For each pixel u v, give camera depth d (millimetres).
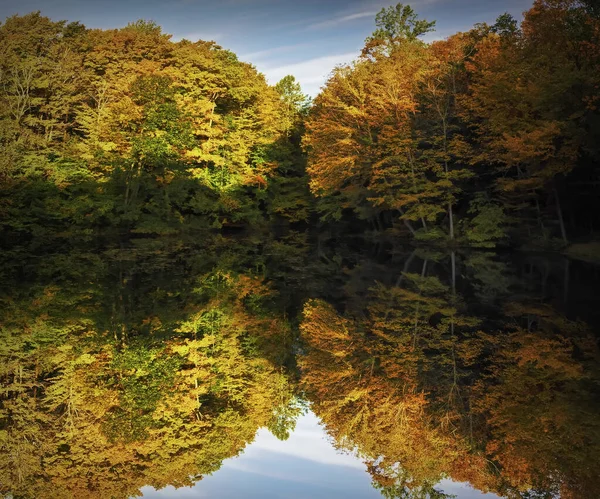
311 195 52188
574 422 8680
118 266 27922
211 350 13773
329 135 37781
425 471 7656
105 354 13102
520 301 18500
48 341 13891
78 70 42781
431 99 34875
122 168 42094
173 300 19750
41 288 21172
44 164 38844
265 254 35250
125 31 45469
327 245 41594
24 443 8797
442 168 35312
